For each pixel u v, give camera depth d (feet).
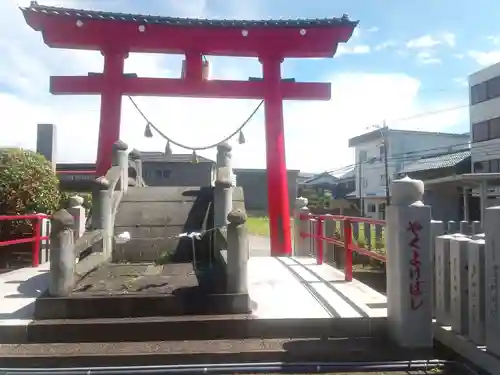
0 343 16.19
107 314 17.29
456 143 127.24
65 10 36.94
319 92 40.93
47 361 14.80
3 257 34.58
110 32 38.29
